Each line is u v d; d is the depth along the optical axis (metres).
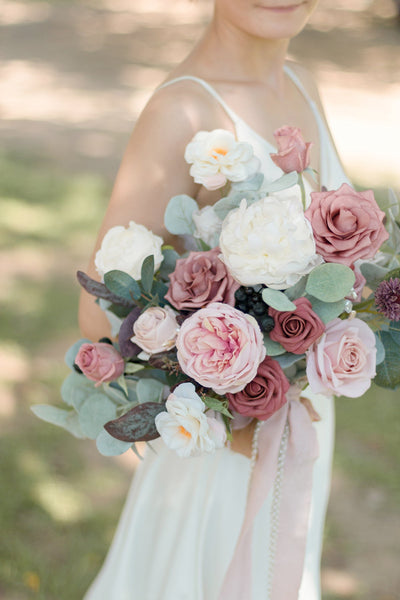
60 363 4.02
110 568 1.96
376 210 1.32
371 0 14.73
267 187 1.39
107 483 3.24
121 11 14.05
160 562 1.88
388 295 1.33
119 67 10.53
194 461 1.80
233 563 1.72
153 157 1.65
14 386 3.80
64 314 4.46
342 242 1.29
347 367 1.31
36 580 2.74
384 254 1.51
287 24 1.72
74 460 3.34
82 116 8.37
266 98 1.87
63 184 6.42
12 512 3.03
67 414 1.56
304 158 1.45
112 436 1.39
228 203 1.42
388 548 3.02
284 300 1.28
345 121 8.59
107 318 1.69
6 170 6.64
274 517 1.70
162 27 12.92
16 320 4.38
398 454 3.48
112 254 1.44
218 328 1.28
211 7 14.35
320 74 10.49
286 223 1.25
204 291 1.37
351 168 7.00
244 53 1.84
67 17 13.49
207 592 1.83
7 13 13.70
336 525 3.11
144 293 1.45
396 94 9.79
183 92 1.70
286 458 1.68
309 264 1.30
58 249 5.27
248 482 1.71
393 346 1.44
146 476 1.90
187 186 1.68
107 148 7.39
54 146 7.35
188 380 1.38
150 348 1.37
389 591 2.84
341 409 3.77
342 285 1.28
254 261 1.26
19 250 5.21
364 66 10.98
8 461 3.29
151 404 1.38
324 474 2.01
